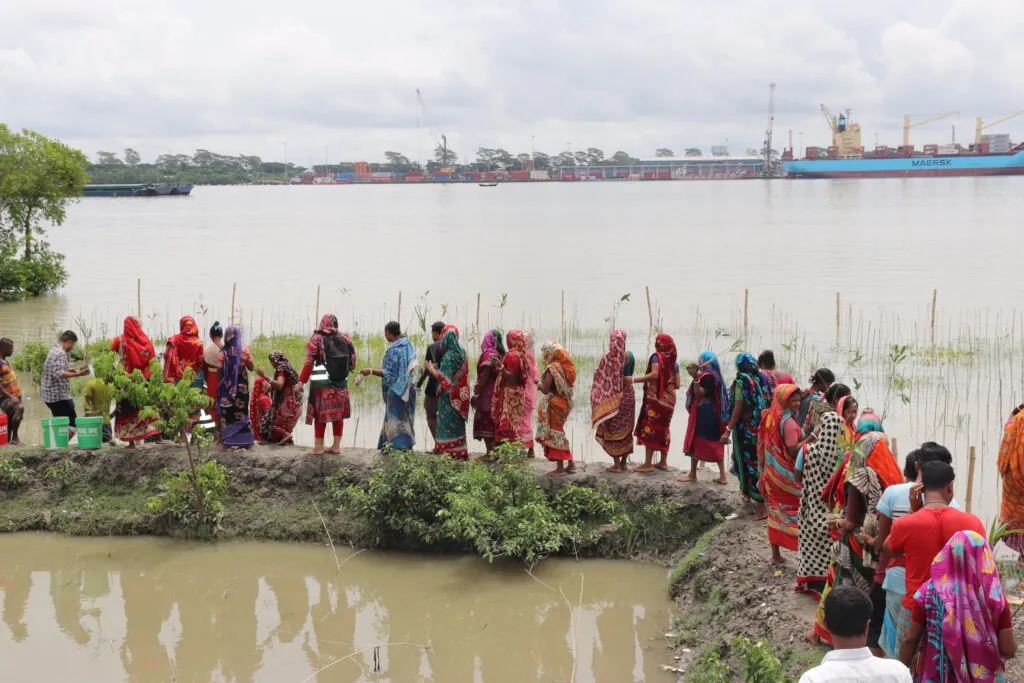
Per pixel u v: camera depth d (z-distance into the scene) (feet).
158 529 36.76
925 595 17.44
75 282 123.95
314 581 33.19
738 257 150.92
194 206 469.57
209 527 36.35
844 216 271.90
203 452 38.99
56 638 29.14
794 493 27.40
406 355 37.45
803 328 80.69
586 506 35.35
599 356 68.03
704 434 34.50
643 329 81.35
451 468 35.81
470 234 225.35
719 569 29.89
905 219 250.16
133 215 359.05
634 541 34.50
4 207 108.99
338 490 36.91
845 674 14.53
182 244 198.29
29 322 89.40
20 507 37.88
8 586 32.83
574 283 118.42
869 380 59.82
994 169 610.65
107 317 92.58
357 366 64.39
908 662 18.11
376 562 34.53
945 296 100.48
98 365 36.88
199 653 28.25
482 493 34.73
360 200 562.25
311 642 29.04
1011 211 281.33
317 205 476.54
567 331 80.28
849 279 117.60
